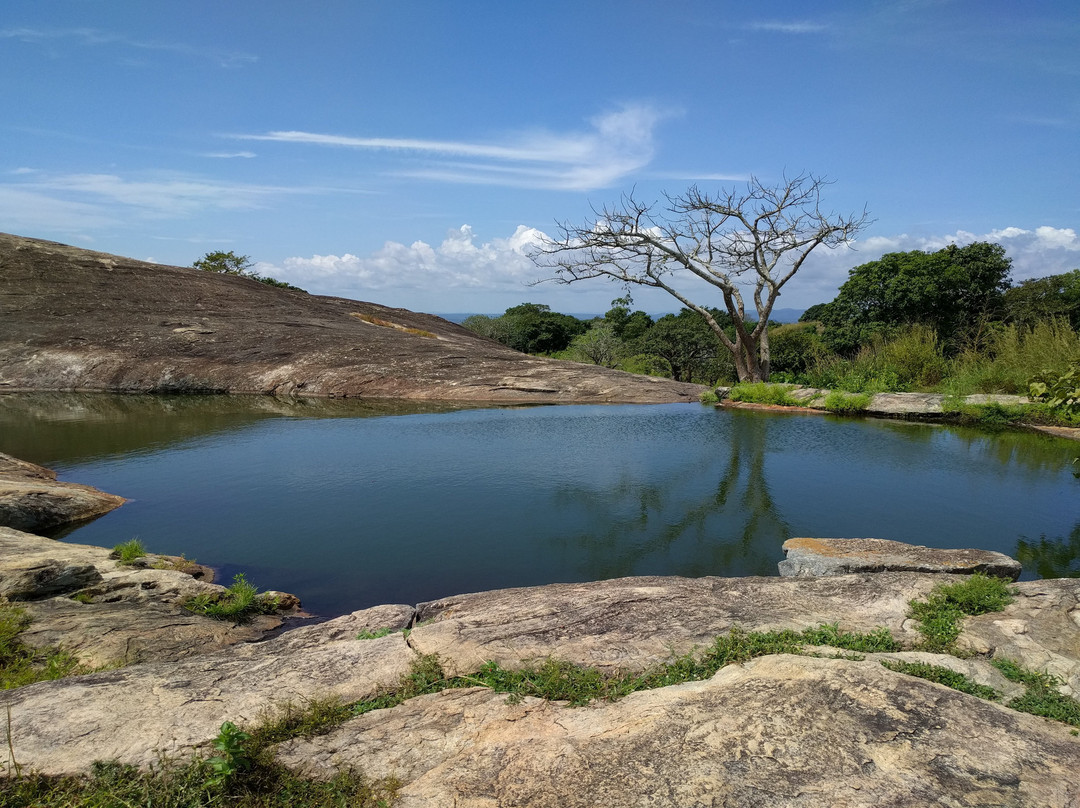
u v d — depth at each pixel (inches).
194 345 881.5
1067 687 126.3
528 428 553.6
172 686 125.1
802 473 393.7
